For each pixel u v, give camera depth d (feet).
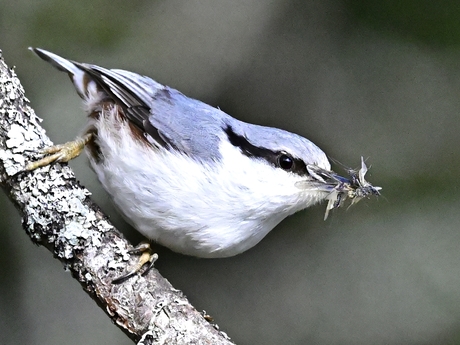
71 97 9.56
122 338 9.55
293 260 9.60
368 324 9.56
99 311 9.55
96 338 9.54
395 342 9.55
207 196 9.26
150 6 9.59
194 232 9.27
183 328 9.20
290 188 9.29
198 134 9.28
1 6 9.57
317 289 9.59
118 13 9.59
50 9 9.58
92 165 9.31
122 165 9.27
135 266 9.23
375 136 9.62
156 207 9.27
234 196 9.27
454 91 9.64
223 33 9.60
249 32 9.61
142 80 9.32
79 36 9.58
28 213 9.23
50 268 9.55
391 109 9.63
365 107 9.64
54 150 9.25
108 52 9.59
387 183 9.62
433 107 9.63
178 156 9.26
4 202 9.54
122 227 9.55
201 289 9.59
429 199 9.61
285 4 9.61
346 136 9.63
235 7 9.60
